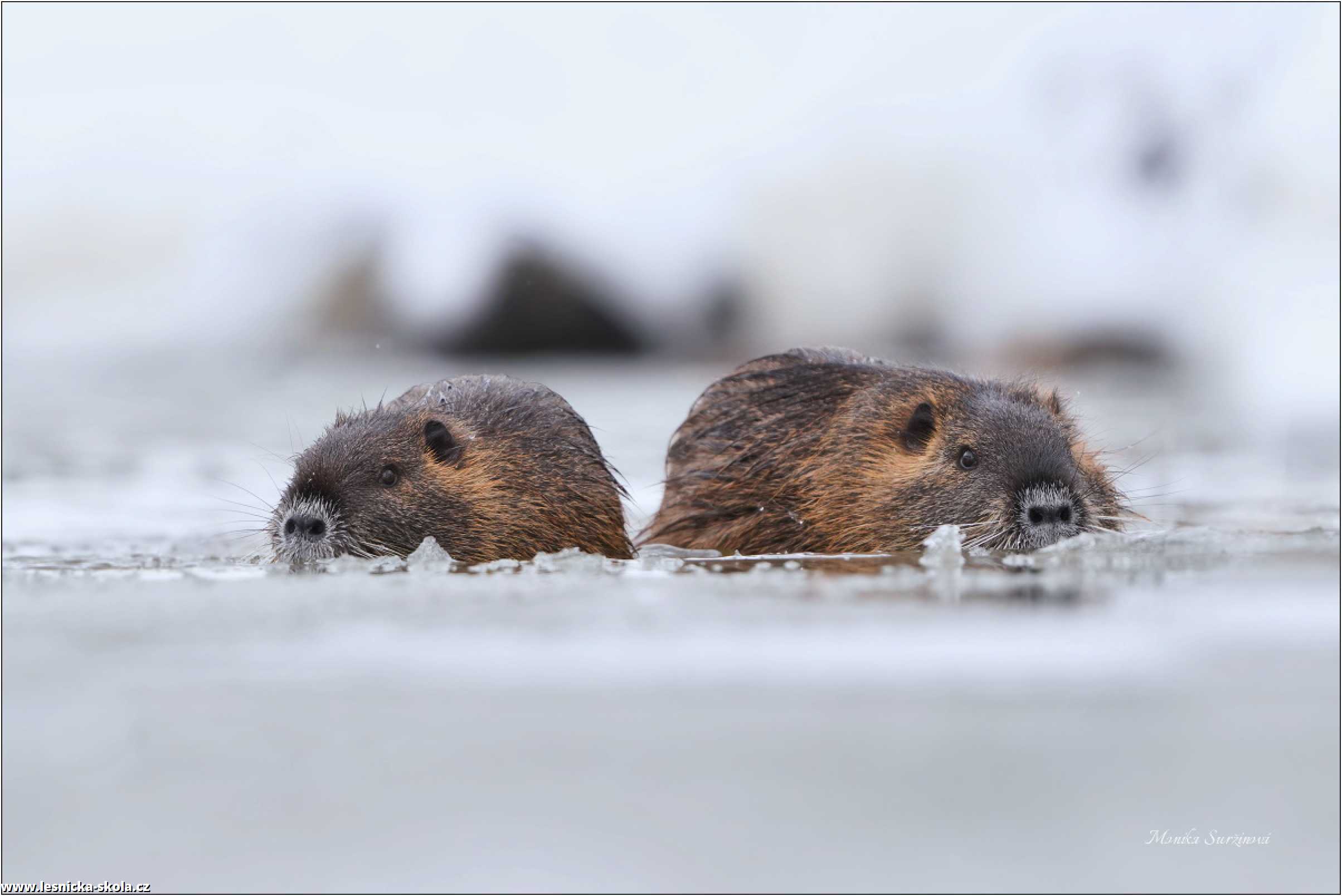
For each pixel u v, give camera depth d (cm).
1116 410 4106
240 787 745
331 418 4012
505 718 851
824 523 1827
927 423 1808
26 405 4453
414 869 652
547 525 1775
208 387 5088
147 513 2425
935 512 1753
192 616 1144
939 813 707
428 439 1761
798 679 929
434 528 1706
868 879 641
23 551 1912
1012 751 790
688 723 841
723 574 1431
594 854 663
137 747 808
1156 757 781
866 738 812
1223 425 3778
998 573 1391
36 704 882
